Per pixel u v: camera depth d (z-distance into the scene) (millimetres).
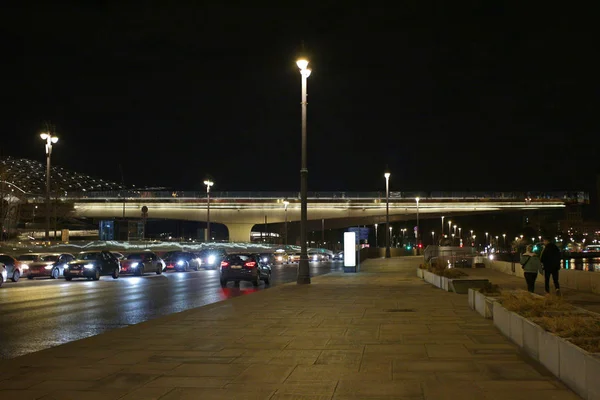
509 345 9672
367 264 50312
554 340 7359
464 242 175000
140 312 17141
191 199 119000
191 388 7070
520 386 6867
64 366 8414
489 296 13766
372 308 15719
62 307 18578
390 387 6953
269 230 170875
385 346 9742
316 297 19312
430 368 7961
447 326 12031
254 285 28688
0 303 19938
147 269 41562
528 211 125812
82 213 121312
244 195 118688
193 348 9797
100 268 35031
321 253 86938
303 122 26812
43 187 136375
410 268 44875
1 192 77562
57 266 37688
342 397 6566
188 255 50875
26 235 98625
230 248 89688
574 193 118938
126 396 6734
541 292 20797
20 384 7344
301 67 26766
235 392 6859
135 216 125250
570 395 6418
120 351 9570
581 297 18938
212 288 27516
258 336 10992
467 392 6637
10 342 11742
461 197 117375
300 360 8680
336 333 11250
